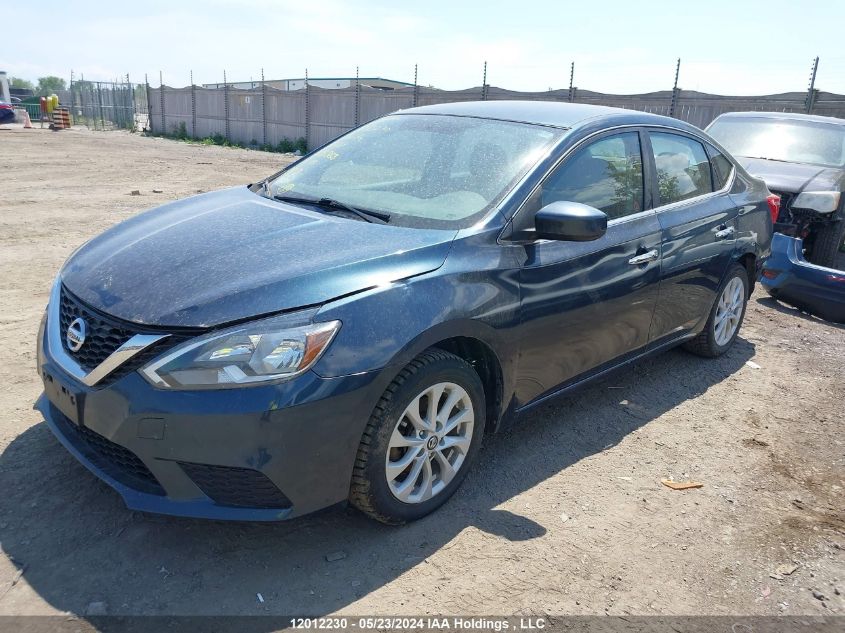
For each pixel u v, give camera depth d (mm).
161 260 2963
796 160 8656
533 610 2629
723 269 4934
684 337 4840
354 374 2619
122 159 19250
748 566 2986
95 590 2557
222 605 2535
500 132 3818
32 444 3471
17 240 7922
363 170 3852
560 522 3189
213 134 32531
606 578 2842
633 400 4598
